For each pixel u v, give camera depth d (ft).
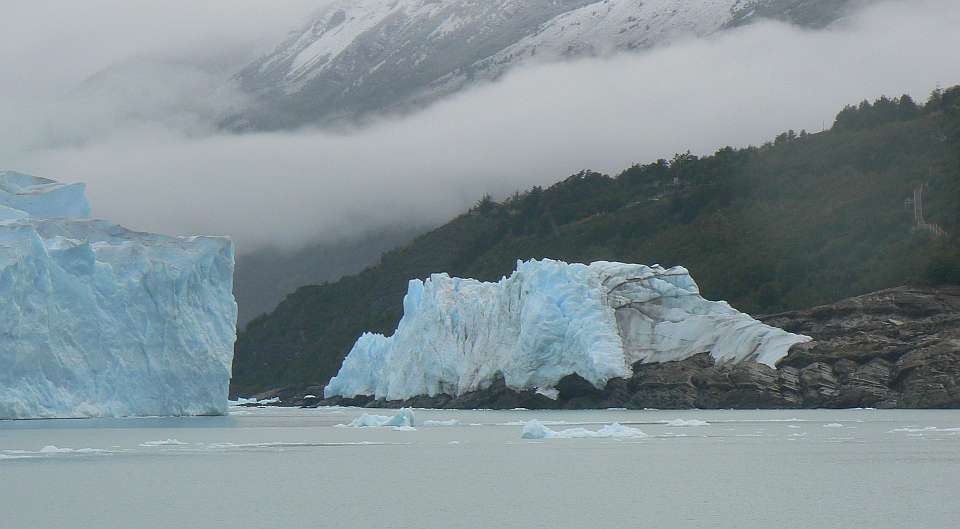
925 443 231.30
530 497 165.99
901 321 385.09
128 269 317.01
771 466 197.77
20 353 289.53
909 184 532.73
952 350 350.84
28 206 347.56
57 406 296.92
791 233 545.44
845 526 142.82
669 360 389.19
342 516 151.53
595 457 216.95
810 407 358.23
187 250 329.52
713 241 580.30
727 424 298.56
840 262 492.13
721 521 146.51
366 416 317.63
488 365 418.72
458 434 282.97
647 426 295.48
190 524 146.51
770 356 377.91
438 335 448.65
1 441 252.21
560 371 394.11
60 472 195.93
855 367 363.15
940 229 472.44
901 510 152.97
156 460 215.31
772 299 485.15
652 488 173.68
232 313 338.75
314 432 292.61
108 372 309.22
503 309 422.41
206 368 328.90
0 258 287.48
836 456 211.00
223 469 200.75
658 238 627.87
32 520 149.59
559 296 396.78
